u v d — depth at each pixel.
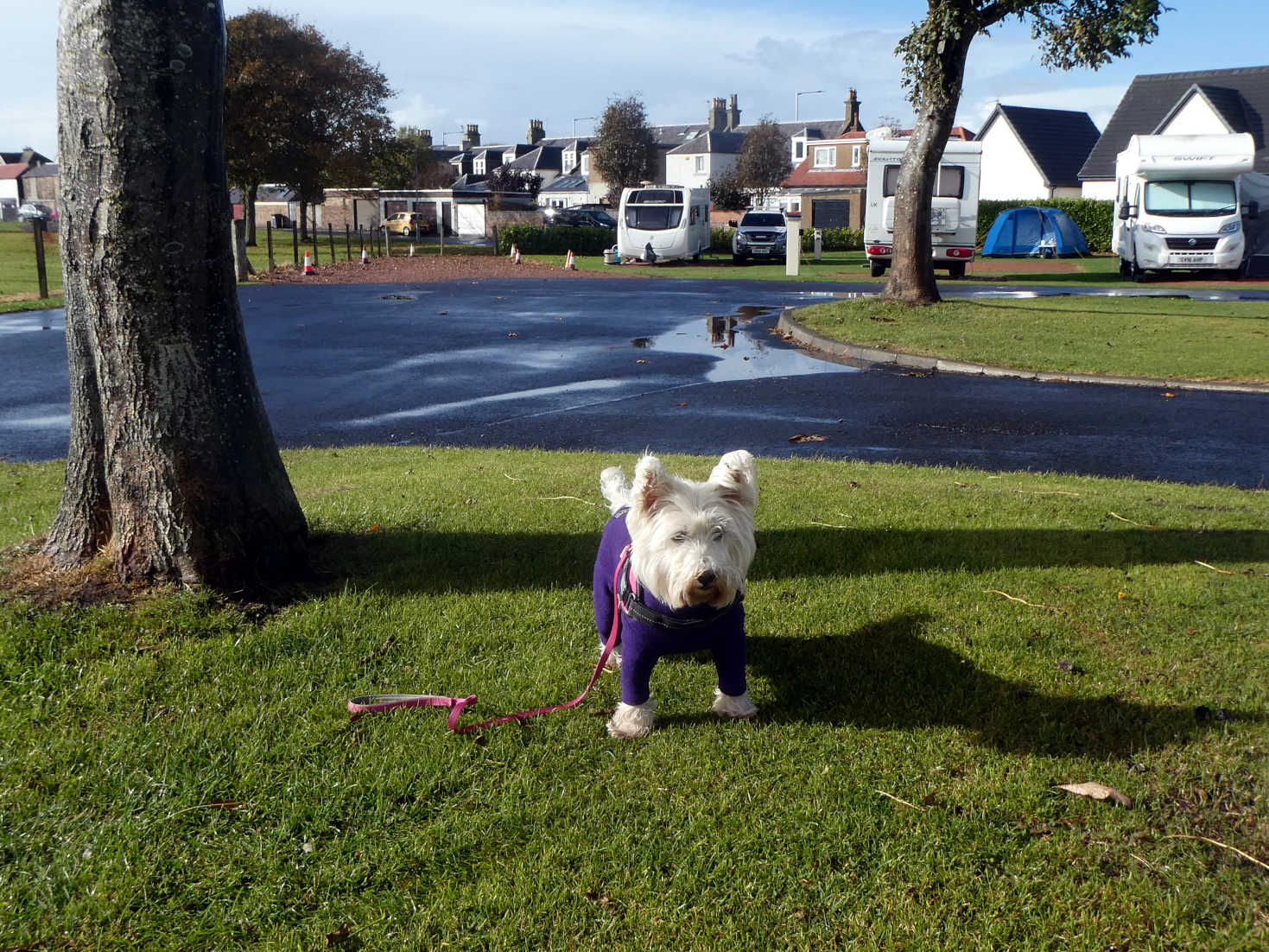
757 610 5.02
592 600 5.11
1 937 2.80
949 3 16.08
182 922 2.90
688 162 83.31
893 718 3.99
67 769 3.52
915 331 16.17
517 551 5.79
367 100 48.09
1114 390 12.27
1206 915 2.88
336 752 3.69
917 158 17.95
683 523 3.35
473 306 23.39
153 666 4.14
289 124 42.53
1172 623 4.73
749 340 17.52
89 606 4.54
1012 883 3.02
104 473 4.86
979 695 4.14
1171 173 28.14
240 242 30.23
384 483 7.44
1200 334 15.46
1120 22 16.50
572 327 19.41
